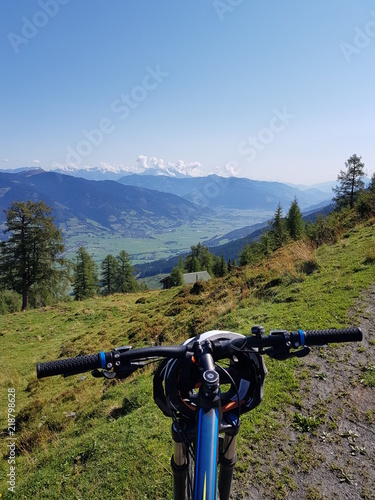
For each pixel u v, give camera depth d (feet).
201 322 36.94
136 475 14.40
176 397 5.18
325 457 13.00
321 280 32.14
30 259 125.39
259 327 5.26
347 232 50.67
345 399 15.79
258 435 14.49
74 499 14.39
